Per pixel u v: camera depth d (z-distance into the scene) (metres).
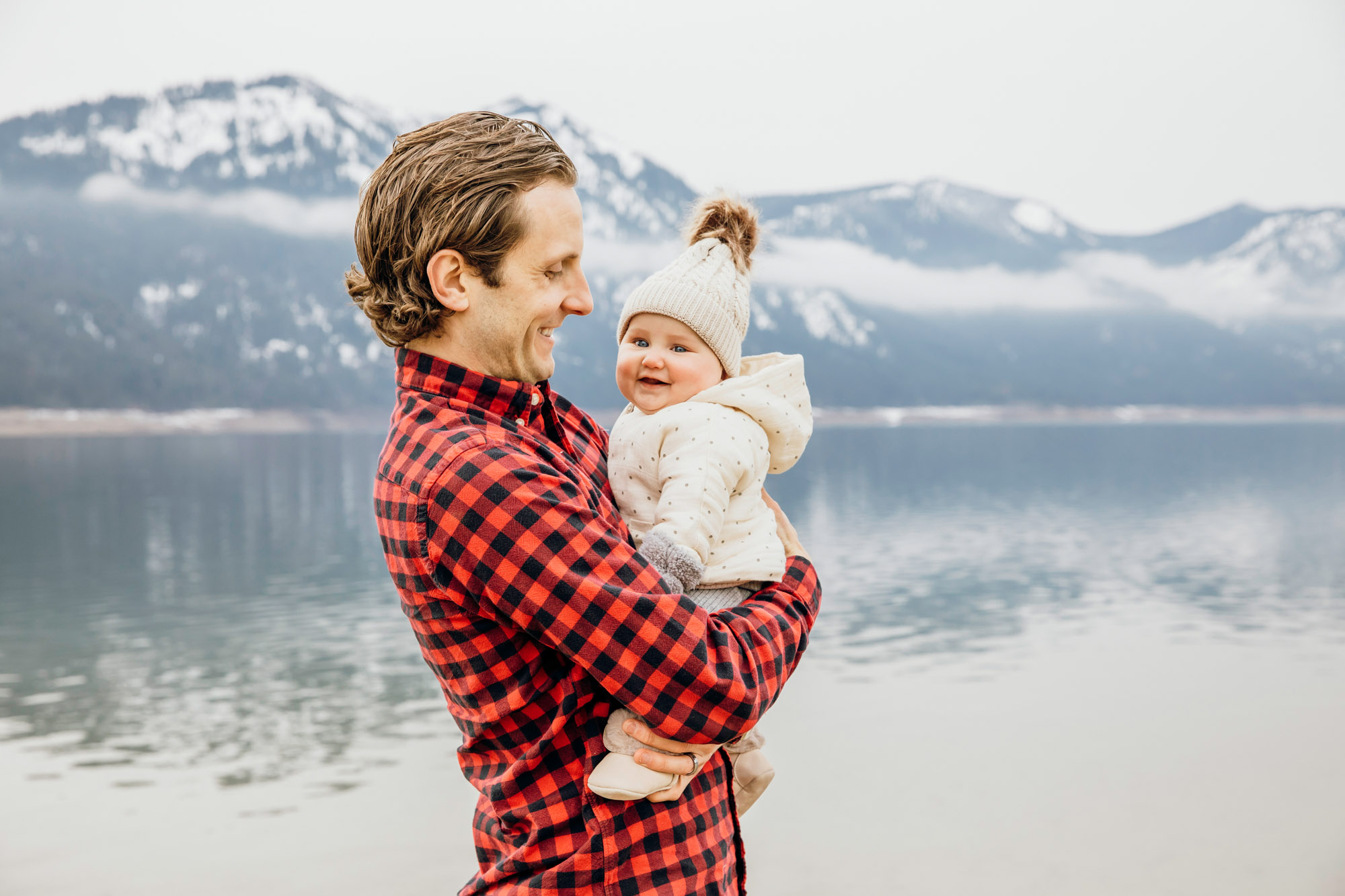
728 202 1.64
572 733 1.22
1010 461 119.38
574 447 1.46
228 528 60.25
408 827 14.09
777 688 1.25
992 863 12.16
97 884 12.27
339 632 29.50
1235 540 49.94
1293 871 11.82
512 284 1.27
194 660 25.98
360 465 119.88
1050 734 17.98
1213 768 15.94
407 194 1.25
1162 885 11.49
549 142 1.32
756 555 1.38
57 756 18.08
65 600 36.38
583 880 1.19
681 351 1.52
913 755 16.77
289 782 16.33
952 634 27.88
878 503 70.44
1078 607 32.22
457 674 1.23
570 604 1.13
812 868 12.10
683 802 1.24
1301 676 22.56
